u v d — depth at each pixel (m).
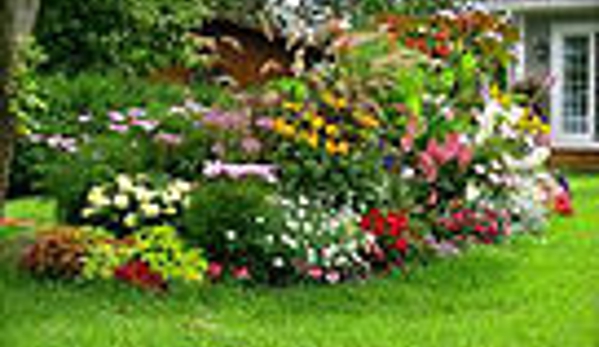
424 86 10.30
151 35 15.75
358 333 6.86
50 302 7.29
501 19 11.58
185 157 9.42
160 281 7.93
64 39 15.37
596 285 8.24
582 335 6.55
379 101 9.75
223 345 6.45
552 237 10.90
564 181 13.35
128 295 7.66
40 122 13.58
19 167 13.32
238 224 8.41
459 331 6.86
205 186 8.79
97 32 15.34
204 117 9.65
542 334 6.64
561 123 21.62
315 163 9.07
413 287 8.36
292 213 8.74
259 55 20.17
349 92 9.34
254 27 19.73
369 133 9.41
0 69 8.46
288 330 6.95
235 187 8.61
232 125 9.31
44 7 15.02
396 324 7.14
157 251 8.26
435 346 6.50
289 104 9.18
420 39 10.88
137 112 13.15
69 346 6.22
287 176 9.06
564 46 21.70
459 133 10.49
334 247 8.55
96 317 6.99
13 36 8.38
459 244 10.03
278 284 8.47
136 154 9.41
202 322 7.05
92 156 9.38
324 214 8.77
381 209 9.30
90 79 14.27
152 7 15.36
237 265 8.41
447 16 11.02
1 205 8.91
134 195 8.90
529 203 11.17
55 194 9.36
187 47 16.14
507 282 8.48
